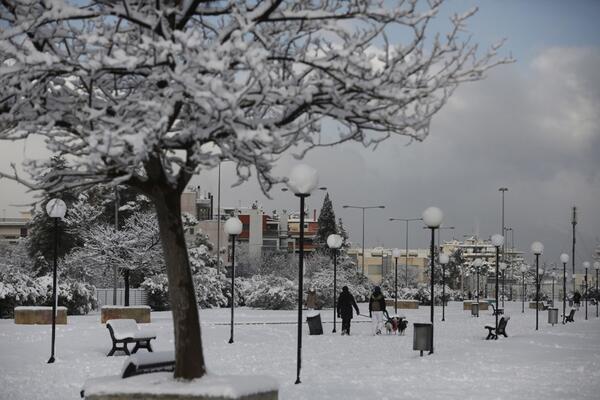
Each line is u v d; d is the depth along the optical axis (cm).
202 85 968
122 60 976
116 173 1103
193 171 1059
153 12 1087
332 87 1033
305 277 7300
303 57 1032
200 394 1070
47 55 978
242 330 3244
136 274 5672
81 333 2894
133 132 990
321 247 10300
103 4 1082
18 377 1694
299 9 1134
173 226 1150
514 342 2566
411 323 4159
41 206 3344
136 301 5538
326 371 1789
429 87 1074
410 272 12325
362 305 6850
